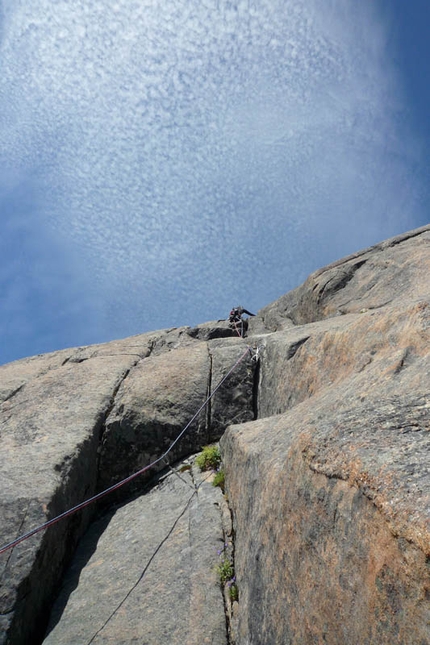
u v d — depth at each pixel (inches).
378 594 89.0
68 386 354.0
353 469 103.7
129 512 281.1
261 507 161.6
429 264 346.6
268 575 144.9
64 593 231.1
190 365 359.9
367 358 200.5
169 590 211.2
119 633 198.1
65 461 268.4
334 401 169.9
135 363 389.1
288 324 470.9
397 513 86.3
